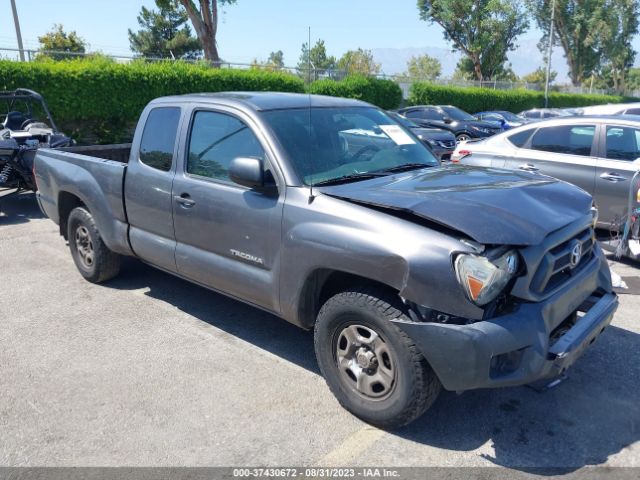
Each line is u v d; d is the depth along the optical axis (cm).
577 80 5250
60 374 392
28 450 311
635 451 307
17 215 884
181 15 5722
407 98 2862
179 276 457
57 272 605
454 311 282
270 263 362
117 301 523
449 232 292
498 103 3347
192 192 410
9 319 484
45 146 903
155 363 407
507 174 388
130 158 475
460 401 356
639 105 1645
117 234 496
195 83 1645
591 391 366
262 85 1842
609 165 684
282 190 354
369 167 392
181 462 301
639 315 489
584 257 357
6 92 1004
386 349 308
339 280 350
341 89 2225
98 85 1445
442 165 429
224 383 379
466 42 4803
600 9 4922
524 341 285
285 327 468
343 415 341
